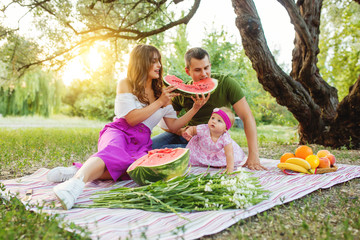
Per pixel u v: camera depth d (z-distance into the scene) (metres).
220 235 1.85
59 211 2.23
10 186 2.98
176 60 10.48
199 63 3.76
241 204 2.24
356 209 2.23
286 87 6.00
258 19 5.41
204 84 3.77
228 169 3.49
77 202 2.48
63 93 25.52
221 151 3.79
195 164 3.97
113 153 2.97
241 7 5.42
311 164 3.48
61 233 1.80
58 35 7.20
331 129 6.46
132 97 3.43
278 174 3.46
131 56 3.49
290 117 17.91
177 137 4.29
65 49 7.50
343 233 1.74
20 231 1.77
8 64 7.98
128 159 3.07
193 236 1.78
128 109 3.36
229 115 3.66
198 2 6.86
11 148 5.64
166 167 2.77
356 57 12.26
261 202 2.39
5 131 10.67
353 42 11.53
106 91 24.73
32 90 22.56
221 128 3.60
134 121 3.37
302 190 2.73
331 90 6.81
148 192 2.35
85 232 1.73
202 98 3.61
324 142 6.61
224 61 10.62
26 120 22.53
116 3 7.05
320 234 1.72
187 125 4.42
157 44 9.89
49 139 7.81
